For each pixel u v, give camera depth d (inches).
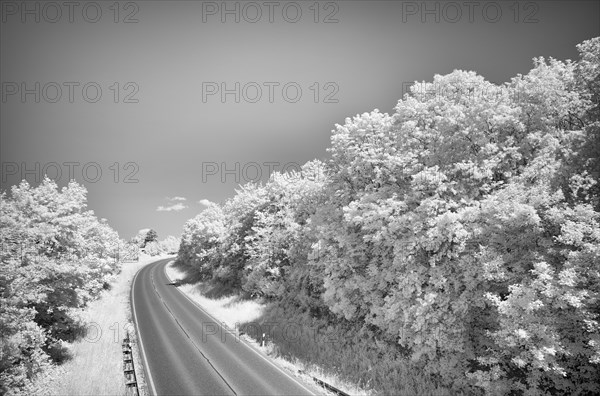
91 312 1159.0
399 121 693.9
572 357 480.4
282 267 1171.3
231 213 1636.3
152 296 1649.9
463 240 530.3
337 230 791.1
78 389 572.1
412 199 624.4
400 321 641.6
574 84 589.9
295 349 787.4
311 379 638.5
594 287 441.7
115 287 1882.4
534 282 437.1
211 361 737.6
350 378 618.8
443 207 575.5
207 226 2026.3
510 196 488.1
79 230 901.2
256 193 1551.4
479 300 533.3
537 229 471.2
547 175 499.5
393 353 679.7
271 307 1163.9
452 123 594.2
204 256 1969.7
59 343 766.5
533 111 585.9
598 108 542.9
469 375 497.0
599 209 496.4
